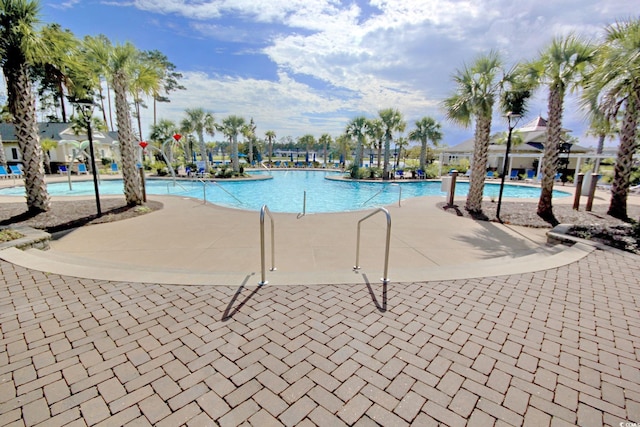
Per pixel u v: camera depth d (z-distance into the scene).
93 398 1.72
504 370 2.00
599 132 7.37
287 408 1.68
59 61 7.05
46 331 2.38
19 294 3.01
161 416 1.61
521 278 3.57
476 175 8.73
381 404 1.71
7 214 7.43
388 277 3.54
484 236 6.11
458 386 1.86
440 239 5.82
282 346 2.24
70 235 5.84
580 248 4.66
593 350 2.23
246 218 7.51
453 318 2.66
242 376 1.92
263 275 3.36
